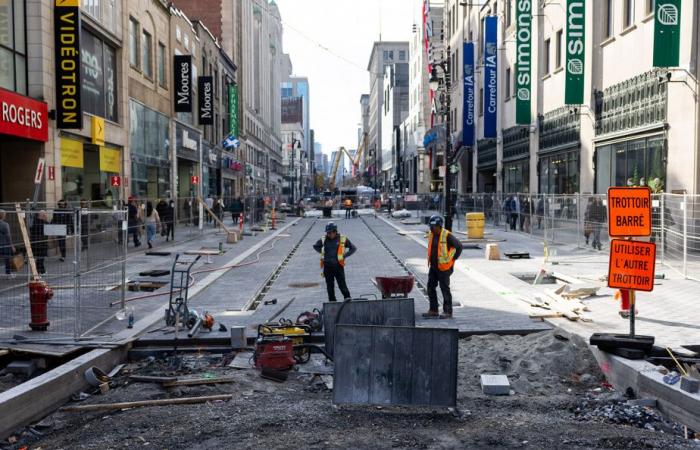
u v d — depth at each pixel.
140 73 29.77
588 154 25.78
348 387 6.62
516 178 37.19
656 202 16.89
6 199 19.34
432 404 6.50
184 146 38.62
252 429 5.98
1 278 9.62
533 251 20.95
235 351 9.02
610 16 24.33
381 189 121.88
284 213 56.31
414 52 82.62
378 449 5.46
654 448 5.42
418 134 75.38
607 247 18.77
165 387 7.46
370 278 15.29
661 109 19.75
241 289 14.02
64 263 9.84
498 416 6.37
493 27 38.53
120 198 26.53
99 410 6.77
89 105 23.27
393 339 6.60
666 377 6.52
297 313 11.16
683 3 18.25
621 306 10.25
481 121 45.84
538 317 10.27
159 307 11.70
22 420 6.36
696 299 11.74
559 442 5.58
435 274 10.49
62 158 20.64
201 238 28.89
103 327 9.74
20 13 18.89
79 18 19.86
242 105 65.94
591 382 7.48
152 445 5.64
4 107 16.72
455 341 6.52
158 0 32.53
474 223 25.12
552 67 30.27
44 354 8.12
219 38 58.41
